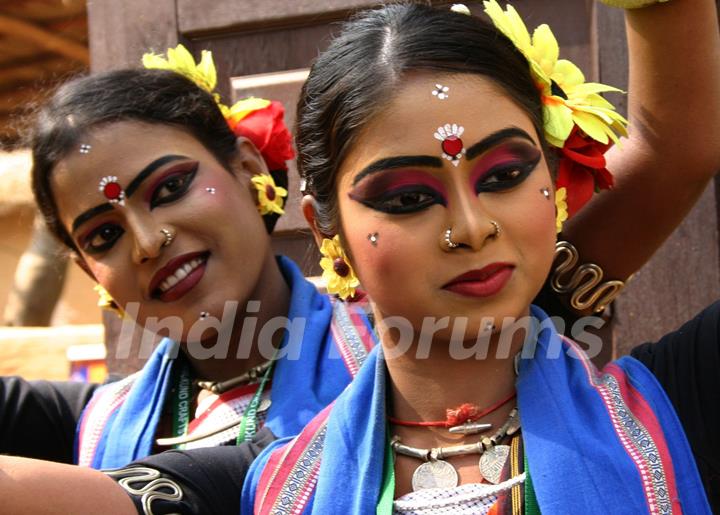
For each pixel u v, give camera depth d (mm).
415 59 1592
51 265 4922
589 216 1978
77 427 2361
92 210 2143
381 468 1603
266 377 2186
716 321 1770
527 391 1608
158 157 2148
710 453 1707
